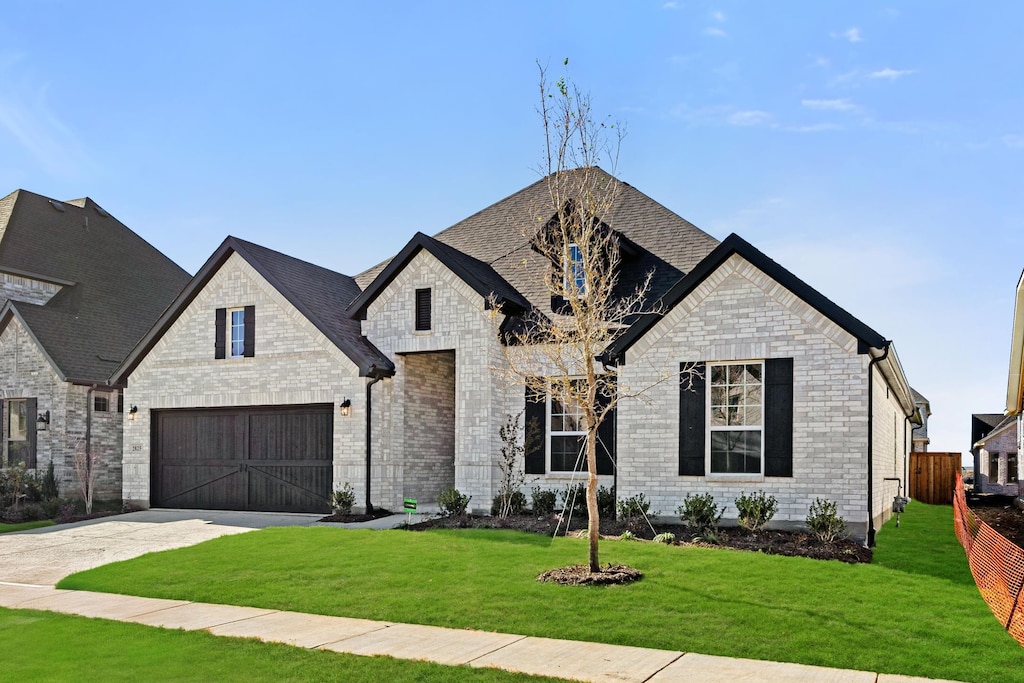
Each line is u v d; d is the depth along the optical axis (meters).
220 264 21.83
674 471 15.97
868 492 14.48
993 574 9.80
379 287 20.39
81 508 23.31
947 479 29.23
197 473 22.05
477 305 19.23
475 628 9.60
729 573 11.68
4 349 26.02
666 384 16.12
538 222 18.22
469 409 19.05
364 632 9.54
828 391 14.88
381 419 19.91
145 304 31.28
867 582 11.20
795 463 15.03
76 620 10.48
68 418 24.89
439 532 15.87
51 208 31.45
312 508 20.42
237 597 11.47
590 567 11.70
